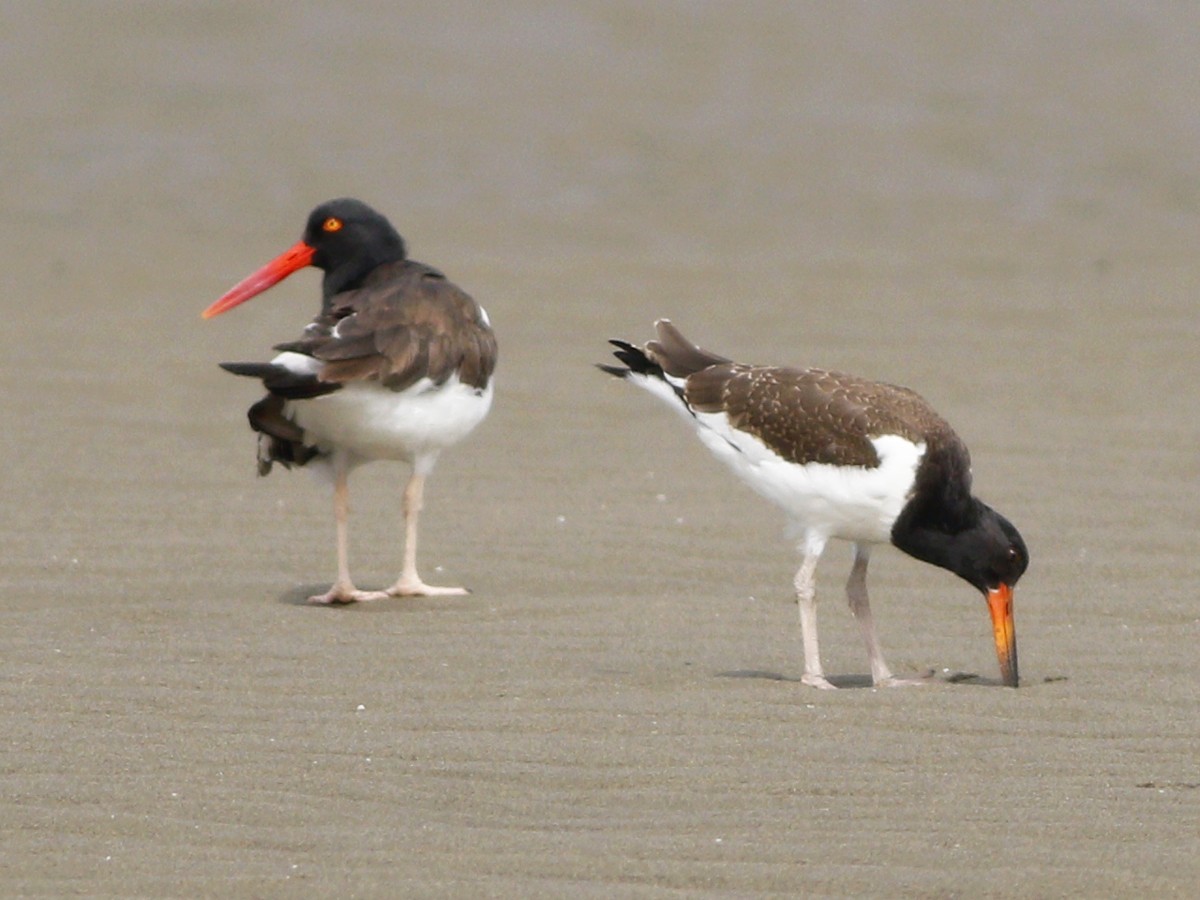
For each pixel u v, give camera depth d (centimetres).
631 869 777
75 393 1895
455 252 2655
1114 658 1144
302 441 1322
